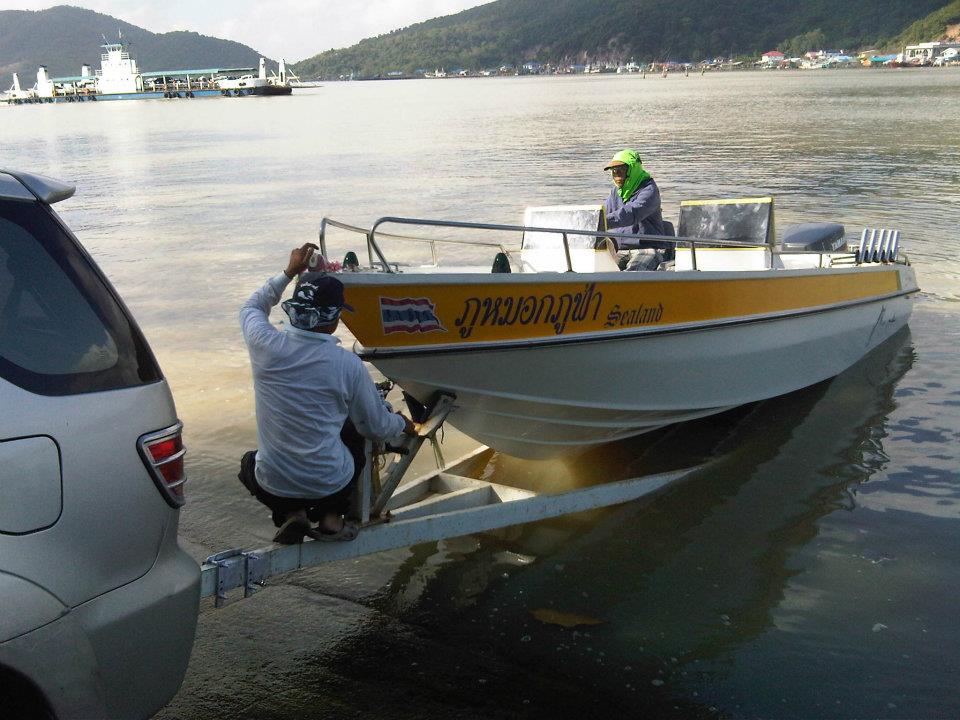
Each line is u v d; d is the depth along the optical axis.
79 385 2.43
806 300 6.72
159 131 52.62
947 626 3.96
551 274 4.61
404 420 3.85
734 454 6.12
